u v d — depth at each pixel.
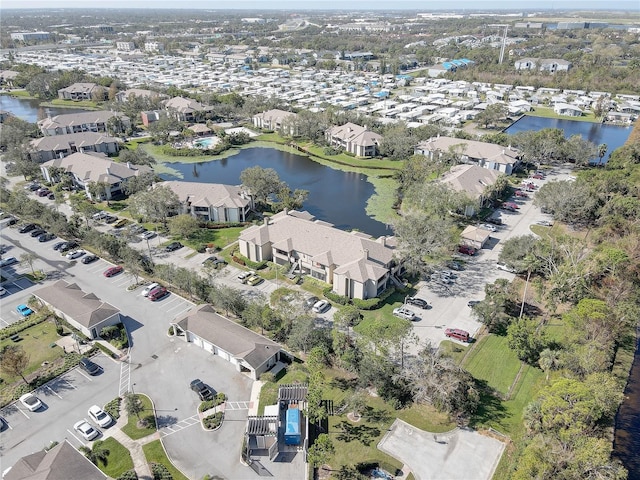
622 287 81.38
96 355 72.12
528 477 46.50
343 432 58.56
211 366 69.69
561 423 51.12
